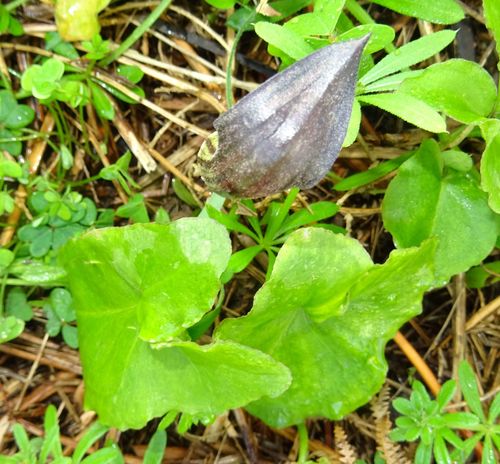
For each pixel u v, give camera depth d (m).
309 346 0.12
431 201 0.12
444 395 0.12
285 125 0.08
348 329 0.12
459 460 0.12
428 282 0.11
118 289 0.11
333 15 0.10
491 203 0.11
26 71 0.12
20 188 0.13
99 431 0.11
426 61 0.14
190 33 0.13
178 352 0.10
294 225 0.12
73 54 0.13
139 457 0.13
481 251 0.12
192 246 0.10
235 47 0.12
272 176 0.09
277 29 0.10
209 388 0.10
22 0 0.13
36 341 0.13
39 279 0.12
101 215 0.13
